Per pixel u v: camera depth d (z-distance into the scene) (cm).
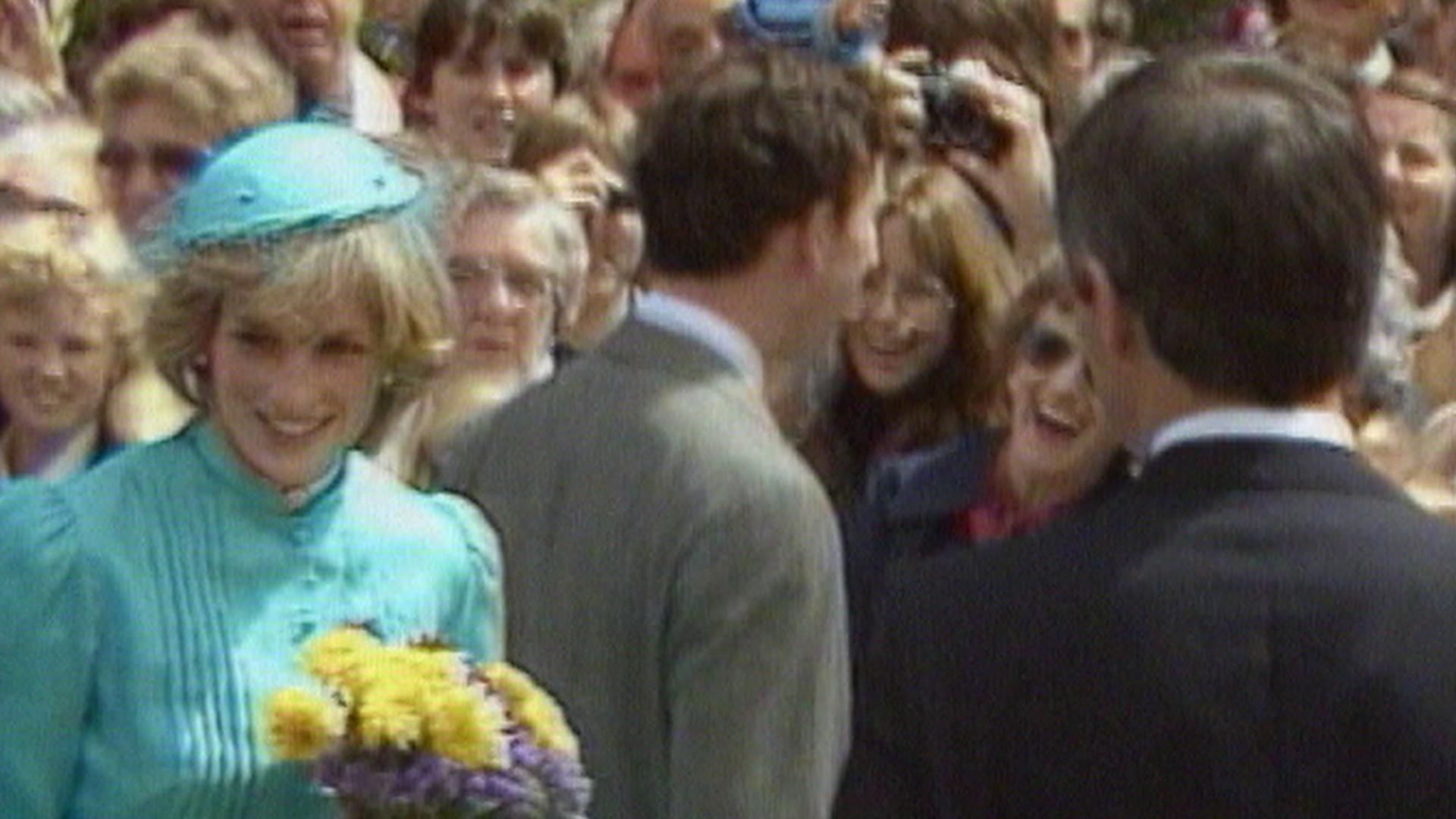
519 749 488
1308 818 406
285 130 510
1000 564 422
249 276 497
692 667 541
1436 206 856
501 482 563
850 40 869
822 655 546
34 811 496
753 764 539
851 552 678
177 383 509
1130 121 421
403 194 508
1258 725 408
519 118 909
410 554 515
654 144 564
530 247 739
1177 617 412
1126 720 411
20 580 496
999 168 777
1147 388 423
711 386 555
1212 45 476
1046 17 879
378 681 484
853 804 425
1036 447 654
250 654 500
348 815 485
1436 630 409
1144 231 417
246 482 505
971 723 418
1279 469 418
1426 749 405
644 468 549
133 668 496
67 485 505
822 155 556
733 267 559
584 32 997
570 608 552
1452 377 790
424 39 953
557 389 566
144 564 500
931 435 707
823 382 711
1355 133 419
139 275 541
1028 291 662
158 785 495
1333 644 409
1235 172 414
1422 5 1070
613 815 550
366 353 506
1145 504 421
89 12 922
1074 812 412
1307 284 415
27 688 496
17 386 639
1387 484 420
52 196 643
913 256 701
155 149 718
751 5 886
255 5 880
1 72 798
